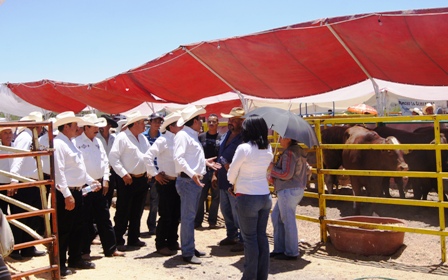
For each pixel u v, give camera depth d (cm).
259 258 553
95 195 721
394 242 707
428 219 925
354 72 992
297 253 697
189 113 670
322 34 820
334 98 1508
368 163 958
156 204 899
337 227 728
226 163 760
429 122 1132
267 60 954
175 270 656
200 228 948
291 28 820
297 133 642
